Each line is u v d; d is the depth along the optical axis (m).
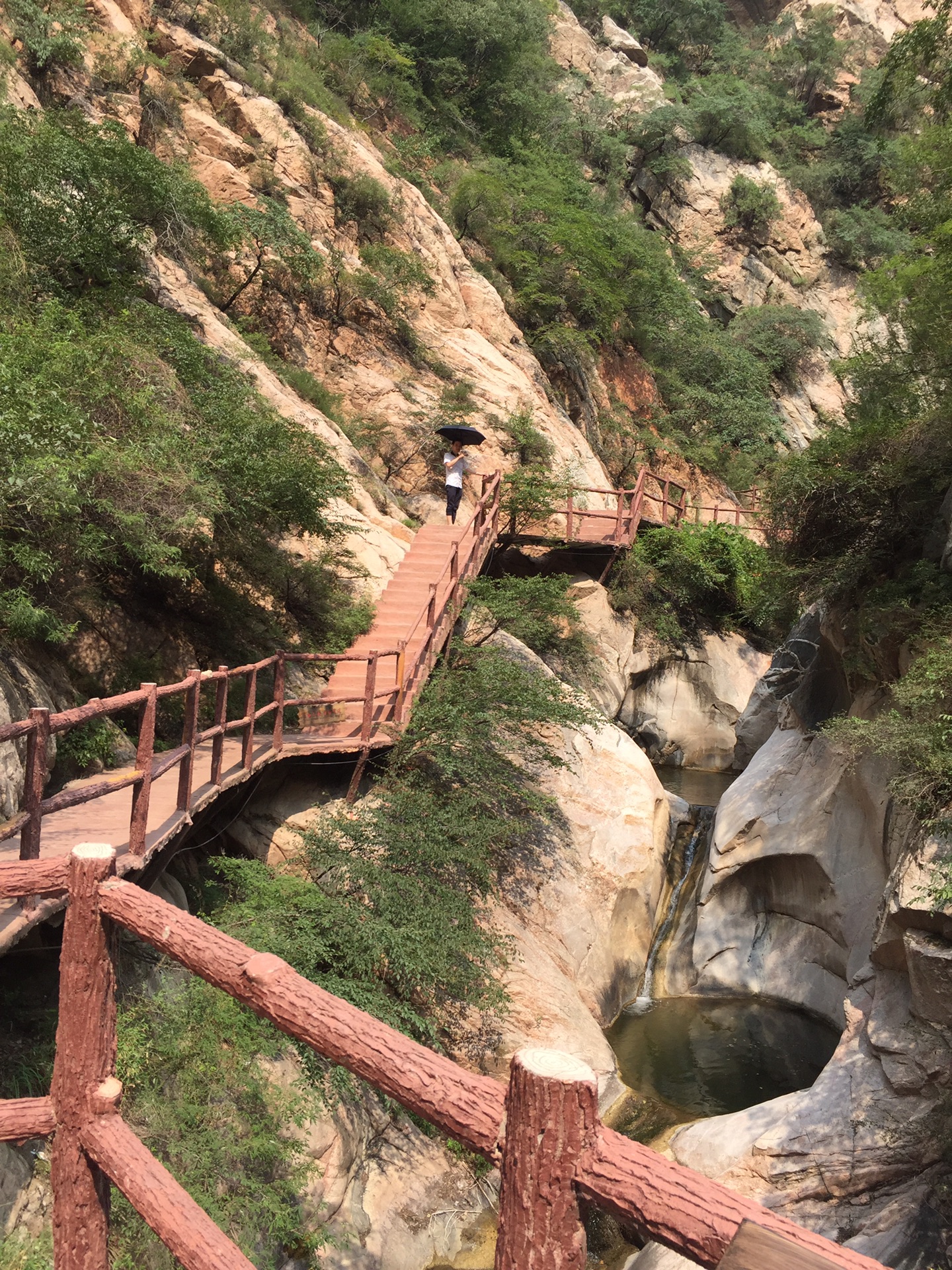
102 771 8.73
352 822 9.66
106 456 8.36
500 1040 9.12
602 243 31.70
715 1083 9.92
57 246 11.02
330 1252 6.77
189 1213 2.05
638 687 22.56
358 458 17.62
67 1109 2.36
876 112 12.51
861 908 10.59
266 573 12.76
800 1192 7.64
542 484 19.83
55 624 8.29
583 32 47.41
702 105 44.81
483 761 11.13
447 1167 8.23
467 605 14.73
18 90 14.91
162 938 2.21
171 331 11.69
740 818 12.59
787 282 43.62
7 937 4.44
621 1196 1.29
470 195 28.45
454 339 24.42
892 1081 7.92
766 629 23.67
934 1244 6.55
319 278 21.12
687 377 36.69
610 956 11.34
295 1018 1.86
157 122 19.64
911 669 9.21
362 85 28.53
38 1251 4.69
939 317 13.48
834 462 12.13
